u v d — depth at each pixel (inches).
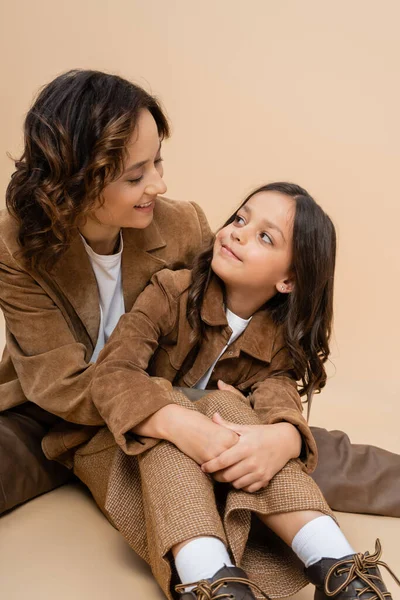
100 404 55.2
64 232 57.5
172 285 61.6
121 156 55.0
